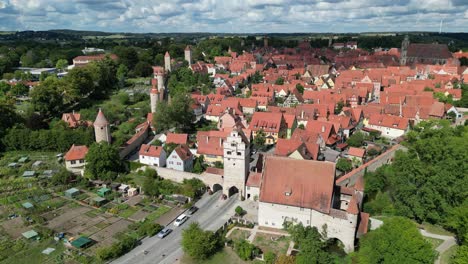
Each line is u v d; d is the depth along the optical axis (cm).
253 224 9306
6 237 8962
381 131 15512
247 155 10656
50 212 10162
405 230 7319
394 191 10175
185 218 9731
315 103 17438
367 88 19962
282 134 14738
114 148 12412
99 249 8456
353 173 10688
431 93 17650
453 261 7344
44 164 13362
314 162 8894
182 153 12444
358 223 8394
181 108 16012
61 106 19700
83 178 12025
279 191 8956
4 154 14475
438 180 9144
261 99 18762
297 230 8550
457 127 13725
